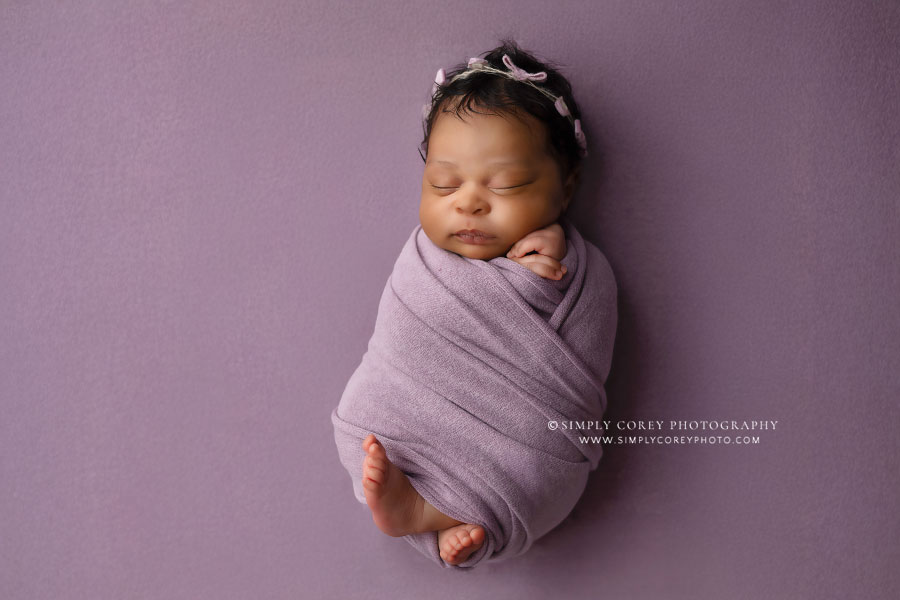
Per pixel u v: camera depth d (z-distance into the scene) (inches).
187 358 51.5
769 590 50.2
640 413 50.4
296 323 51.3
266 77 51.3
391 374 43.4
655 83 50.3
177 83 51.6
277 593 51.0
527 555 50.7
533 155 42.8
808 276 50.4
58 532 51.6
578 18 50.5
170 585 51.3
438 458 42.4
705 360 50.4
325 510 51.2
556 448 43.0
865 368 50.4
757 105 50.3
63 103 51.7
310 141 51.3
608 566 50.5
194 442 51.4
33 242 51.5
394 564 50.9
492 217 42.6
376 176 51.1
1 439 51.6
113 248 51.6
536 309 43.1
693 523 50.4
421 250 44.8
